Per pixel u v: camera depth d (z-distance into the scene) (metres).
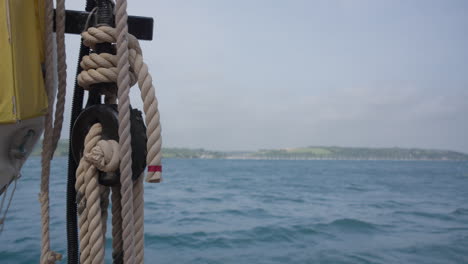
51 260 1.66
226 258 6.93
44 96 1.54
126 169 1.30
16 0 1.39
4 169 1.51
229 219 11.70
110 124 1.38
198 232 9.30
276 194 21.41
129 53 1.37
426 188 28.28
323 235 9.31
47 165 1.66
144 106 1.32
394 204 17.23
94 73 1.37
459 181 38.75
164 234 9.00
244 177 41.59
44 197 1.67
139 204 1.44
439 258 7.15
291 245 8.12
